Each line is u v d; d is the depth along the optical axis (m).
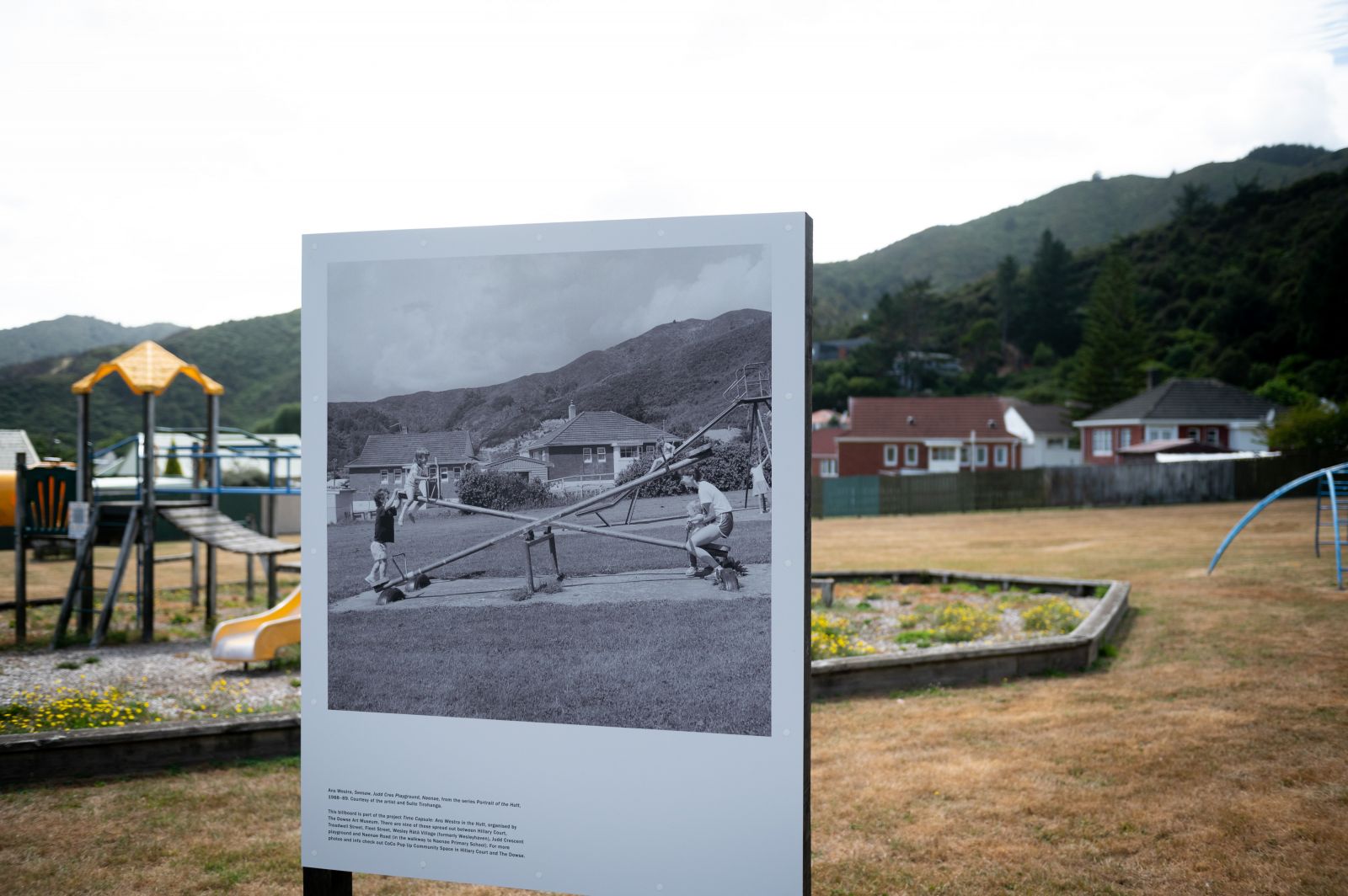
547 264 3.32
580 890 3.23
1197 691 7.23
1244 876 4.23
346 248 3.50
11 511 24.12
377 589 3.42
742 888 3.07
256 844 4.67
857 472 67.31
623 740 3.19
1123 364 87.25
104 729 5.65
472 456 3.37
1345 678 7.43
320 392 3.51
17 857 4.51
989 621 10.23
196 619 12.41
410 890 4.35
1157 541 20.92
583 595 3.23
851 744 6.14
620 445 3.23
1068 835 4.67
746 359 3.11
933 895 4.11
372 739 3.42
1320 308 82.00
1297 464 37.22
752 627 3.07
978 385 117.88
